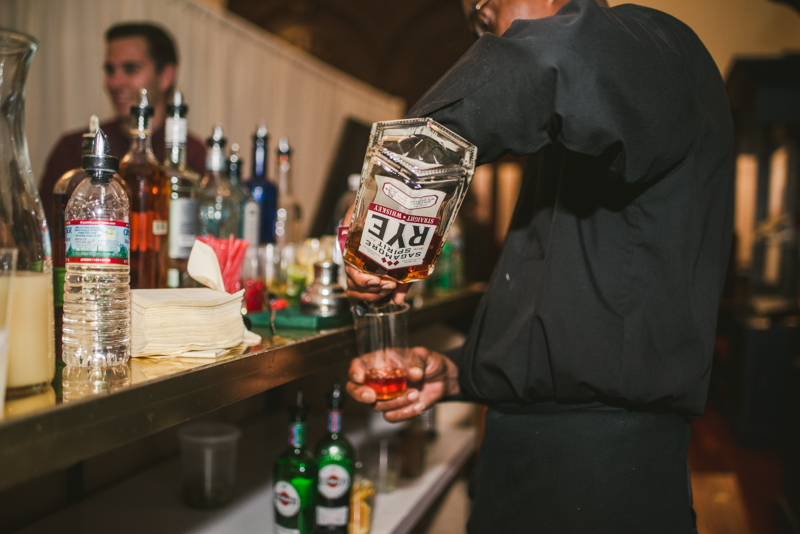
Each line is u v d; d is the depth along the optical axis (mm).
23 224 525
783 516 2271
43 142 2527
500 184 5723
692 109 668
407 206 653
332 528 1076
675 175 715
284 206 1506
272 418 1678
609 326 750
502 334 877
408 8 4867
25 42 529
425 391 1005
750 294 3719
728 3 3416
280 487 1022
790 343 3410
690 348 746
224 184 1132
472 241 3723
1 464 387
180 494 1184
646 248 736
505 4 817
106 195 612
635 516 769
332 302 993
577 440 792
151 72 1948
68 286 604
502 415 895
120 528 1030
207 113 3094
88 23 2582
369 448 1419
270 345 757
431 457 1637
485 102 630
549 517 802
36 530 997
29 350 487
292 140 3701
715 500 2680
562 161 801
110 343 604
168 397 542
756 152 3691
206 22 3062
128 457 1259
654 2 2723
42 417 415
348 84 4238
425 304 1370
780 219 3650
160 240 866
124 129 1989
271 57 3510
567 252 773
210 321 680
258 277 1180
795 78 3420
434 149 655
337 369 1661
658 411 795
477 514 896
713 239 786
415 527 1586
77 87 2582
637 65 612
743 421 3471
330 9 4980
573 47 600
